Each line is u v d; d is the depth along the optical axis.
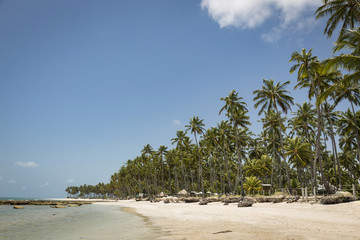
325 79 35.81
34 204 79.69
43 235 14.20
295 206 24.94
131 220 22.25
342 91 36.59
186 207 38.22
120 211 38.38
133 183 139.75
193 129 65.00
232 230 12.10
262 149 75.62
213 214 23.41
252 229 12.19
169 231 13.41
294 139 50.62
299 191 40.16
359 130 44.66
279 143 58.75
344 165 61.72
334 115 46.94
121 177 142.00
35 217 28.94
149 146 99.88
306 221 14.65
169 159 100.31
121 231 14.62
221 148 75.94
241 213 22.14
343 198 22.69
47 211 41.75
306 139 58.78
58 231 15.97
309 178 72.38
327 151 62.84
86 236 13.12
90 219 25.06
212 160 88.94
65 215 31.92
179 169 107.75
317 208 21.61
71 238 12.56
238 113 51.91
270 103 44.44
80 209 48.28
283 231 11.11
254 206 29.30
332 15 26.45
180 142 73.88
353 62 18.62
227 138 60.19
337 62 19.09
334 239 8.75
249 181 52.12
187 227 14.75
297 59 35.19
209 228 13.59
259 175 63.41
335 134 53.75
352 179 61.12
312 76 36.31
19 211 42.44
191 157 90.00
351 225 12.43
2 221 23.97
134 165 121.94
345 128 46.16
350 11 25.31
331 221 14.32
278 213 20.41
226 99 51.38
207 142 65.12
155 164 104.81
